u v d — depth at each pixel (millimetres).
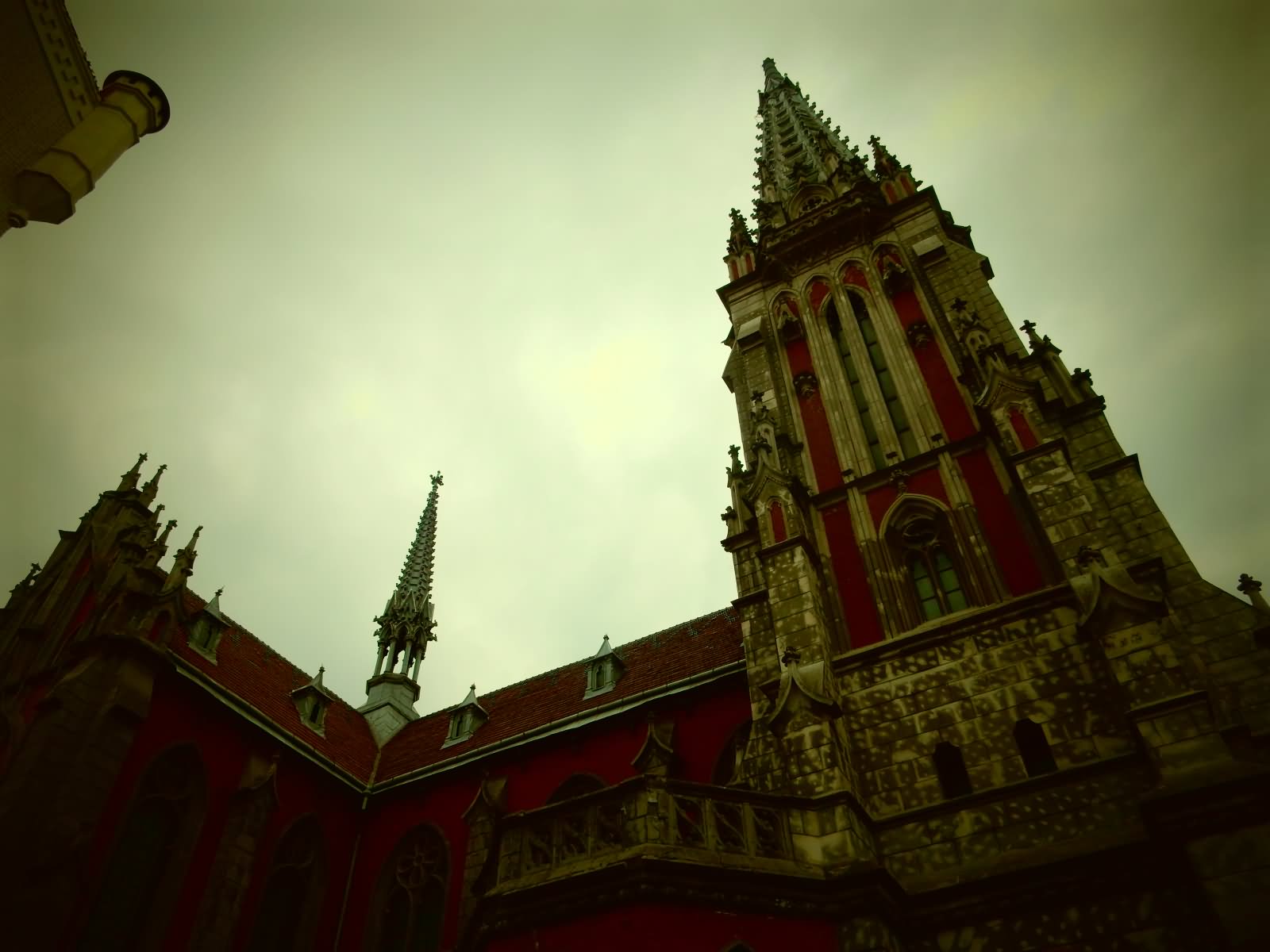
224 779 28422
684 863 15039
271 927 28281
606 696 32812
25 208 17438
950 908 16453
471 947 16594
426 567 53250
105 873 23688
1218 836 14297
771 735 20344
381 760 37781
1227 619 18219
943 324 28797
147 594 27469
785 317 33250
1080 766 17375
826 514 25688
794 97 49781
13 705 26688
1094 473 22156
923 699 20000
